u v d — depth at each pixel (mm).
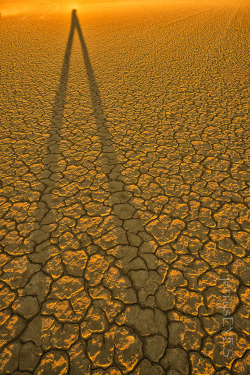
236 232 2312
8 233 2428
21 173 3201
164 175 3055
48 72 6867
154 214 2549
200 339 1639
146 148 3580
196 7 16250
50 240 2342
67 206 2695
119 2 20797
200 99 4965
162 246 2234
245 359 1539
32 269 2107
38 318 1791
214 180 2922
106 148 3625
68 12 16625
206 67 6656
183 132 3910
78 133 4031
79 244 2291
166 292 1902
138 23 12789
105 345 1635
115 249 2230
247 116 4219
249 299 1827
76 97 5336
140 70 6750
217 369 1505
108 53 8375
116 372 1512
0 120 4508
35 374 1525
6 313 1829
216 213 2512
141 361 1554
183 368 1517
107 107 4859
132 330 1700
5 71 7035
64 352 1612
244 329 1676
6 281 2029
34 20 14242
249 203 2596
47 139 3900
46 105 5027
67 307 1843
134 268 2074
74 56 8164
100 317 1777
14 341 1679
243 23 11156
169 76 6242
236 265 2049
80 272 2064
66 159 3428
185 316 1759
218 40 9086
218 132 3838
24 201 2779
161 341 1641
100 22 13391
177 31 10867
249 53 7414
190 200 2682
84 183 3000
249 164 3137
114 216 2551
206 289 1903
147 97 5203
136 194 2805
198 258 2119
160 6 17422
